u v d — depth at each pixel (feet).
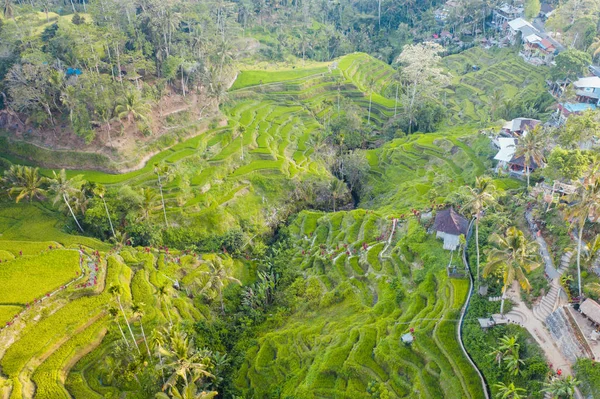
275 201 334.85
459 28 579.89
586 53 374.84
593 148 244.83
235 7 587.68
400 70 470.39
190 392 171.12
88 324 214.69
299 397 191.11
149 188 291.58
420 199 303.07
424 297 216.74
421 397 173.58
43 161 318.86
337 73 499.51
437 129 421.18
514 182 274.98
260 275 261.24
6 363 192.13
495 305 192.75
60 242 262.06
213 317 239.09
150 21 379.55
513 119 355.15
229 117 403.13
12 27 351.46
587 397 148.66
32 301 215.51
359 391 186.50
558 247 201.57
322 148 393.09
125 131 334.24
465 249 228.84
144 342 209.97
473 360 180.34
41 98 311.27
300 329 227.61
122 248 264.52
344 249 273.13
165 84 369.91
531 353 169.99
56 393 185.47
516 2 556.10
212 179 330.75
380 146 419.33
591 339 161.27
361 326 213.66
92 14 387.14
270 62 526.98
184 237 291.58
